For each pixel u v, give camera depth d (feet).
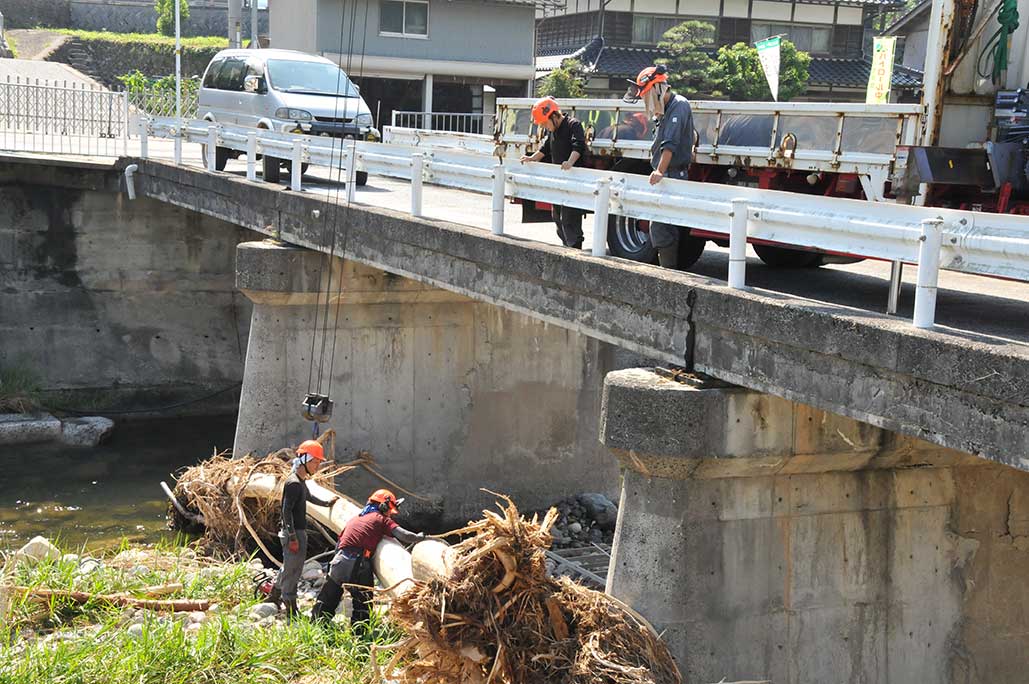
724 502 34.71
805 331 29.76
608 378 35.19
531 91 153.89
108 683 36.17
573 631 32.60
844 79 159.02
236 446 61.82
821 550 35.81
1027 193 36.94
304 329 61.31
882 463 35.83
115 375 88.89
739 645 34.91
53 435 79.15
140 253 88.99
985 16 36.99
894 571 36.50
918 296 27.48
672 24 161.07
